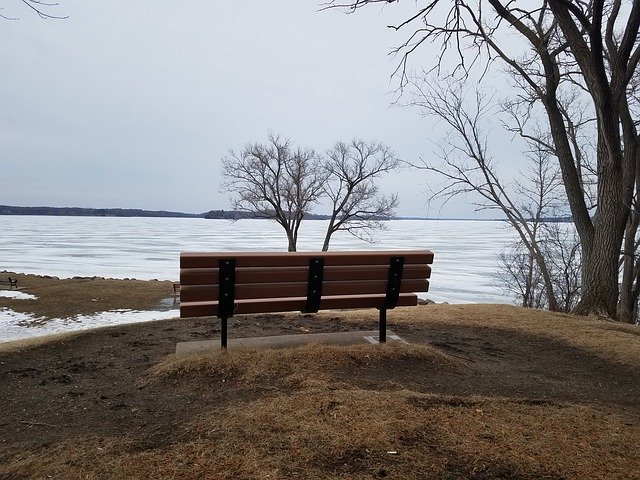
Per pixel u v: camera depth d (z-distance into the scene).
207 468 2.47
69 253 50.84
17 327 14.52
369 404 3.26
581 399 3.86
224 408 3.30
